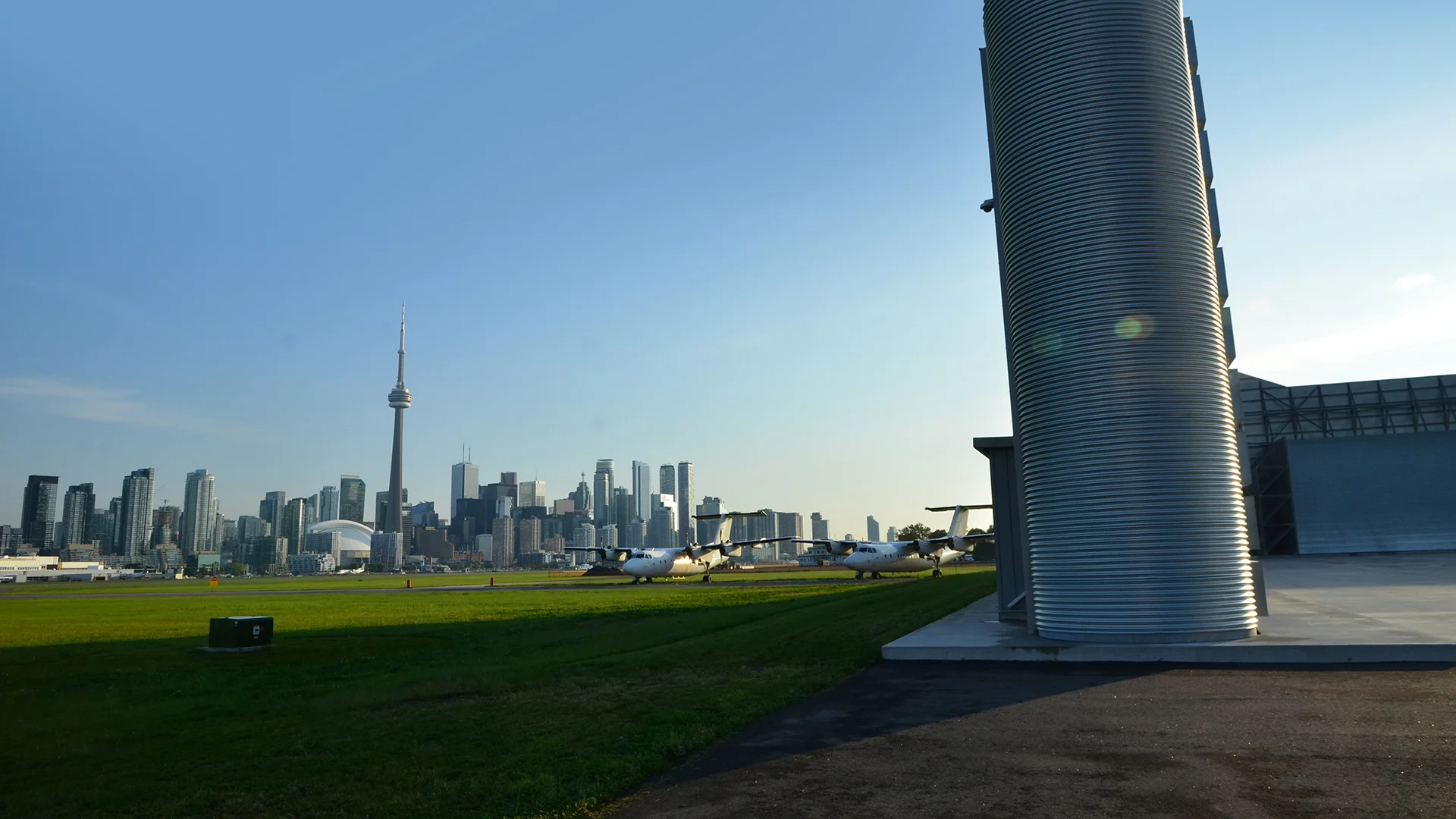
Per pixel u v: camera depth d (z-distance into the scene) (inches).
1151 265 614.2
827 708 439.5
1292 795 263.1
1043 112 651.5
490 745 387.9
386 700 552.1
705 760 343.3
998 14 697.0
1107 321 613.9
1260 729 350.0
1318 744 321.4
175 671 796.0
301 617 1496.1
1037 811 258.2
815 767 322.7
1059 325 631.2
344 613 1578.5
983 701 438.0
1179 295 615.8
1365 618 668.7
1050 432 633.6
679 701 469.7
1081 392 617.0
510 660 788.0
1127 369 606.5
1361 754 305.4
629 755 350.6
